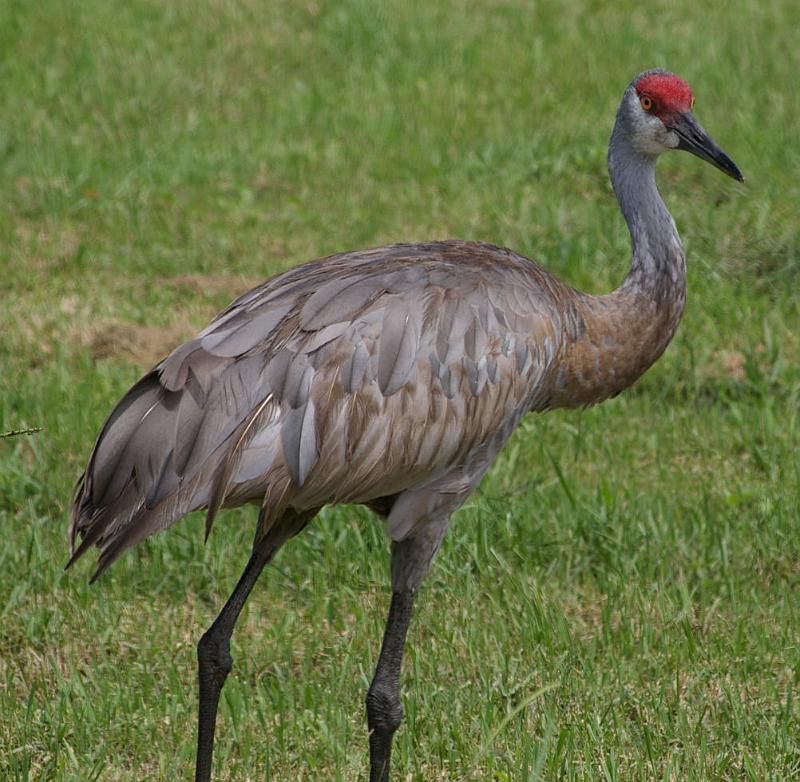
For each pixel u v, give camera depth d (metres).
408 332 10.83
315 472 10.53
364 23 33.16
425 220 23.23
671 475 16.33
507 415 11.50
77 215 23.66
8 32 32.03
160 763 11.46
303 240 22.66
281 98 29.16
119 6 34.12
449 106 28.58
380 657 11.35
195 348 10.30
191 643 13.41
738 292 20.59
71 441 16.55
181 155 25.94
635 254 13.12
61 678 12.51
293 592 14.27
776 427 17.16
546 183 24.72
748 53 31.09
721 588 14.17
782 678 12.79
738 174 13.07
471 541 14.69
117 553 9.98
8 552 14.37
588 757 11.42
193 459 10.06
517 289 11.62
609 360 12.62
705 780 11.21
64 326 19.59
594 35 32.75
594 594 14.27
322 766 11.66
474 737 11.98
